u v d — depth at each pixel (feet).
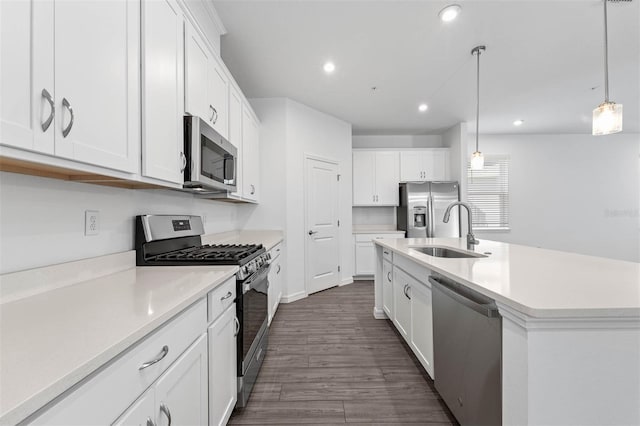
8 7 2.29
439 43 8.70
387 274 9.67
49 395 1.63
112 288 3.76
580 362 2.94
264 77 10.80
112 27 3.49
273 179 12.58
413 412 5.49
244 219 12.62
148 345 2.67
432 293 5.71
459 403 4.66
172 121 4.88
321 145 14.37
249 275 5.97
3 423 1.41
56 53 2.69
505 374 3.32
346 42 8.63
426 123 16.33
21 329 2.41
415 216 16.25
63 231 3.90
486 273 4.41
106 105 3.38
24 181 3.38
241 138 9.21
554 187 18.52
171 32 4.85
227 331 4.91
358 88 11.77
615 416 2.94
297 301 12.60
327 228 14.58
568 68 10.25
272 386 6.33
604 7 7.10
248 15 7.42
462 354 4.55
